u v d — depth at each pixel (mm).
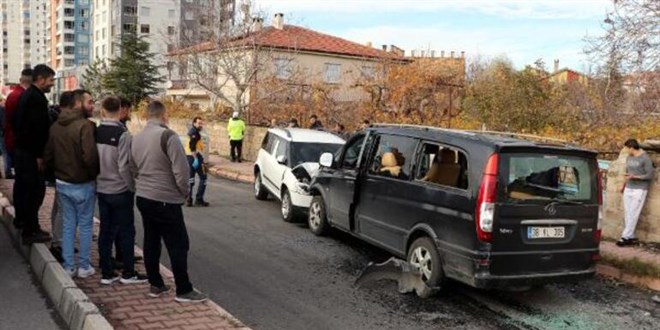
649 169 9250
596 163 6637
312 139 12156
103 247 6098
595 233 6578
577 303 6762
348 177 8578
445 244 6395
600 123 15578
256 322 5648
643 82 12773
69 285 5637
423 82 19297
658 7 12352
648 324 6121
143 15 88438
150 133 5457
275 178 11945
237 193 14516
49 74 6859
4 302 5758
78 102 6062
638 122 14117
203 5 32438
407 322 5840
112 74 47219
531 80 19438
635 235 9805
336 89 23953
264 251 8508
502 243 6004
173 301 5656
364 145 8367
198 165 12180
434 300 6570
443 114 19188
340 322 5750
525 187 6148
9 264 6984
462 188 6273
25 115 6734
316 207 9703
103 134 6035
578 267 6461
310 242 9203
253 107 25125
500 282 6008
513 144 6125
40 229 7402
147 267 5750
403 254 7145
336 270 7621
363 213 8109
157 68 50250
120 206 6059
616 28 12688
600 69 14664
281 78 28547
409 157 7266
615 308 6637
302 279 7168
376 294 6703
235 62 26922
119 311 5348
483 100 19016
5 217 9016
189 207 12102
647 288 7547
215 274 7227
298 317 5836
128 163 5906
